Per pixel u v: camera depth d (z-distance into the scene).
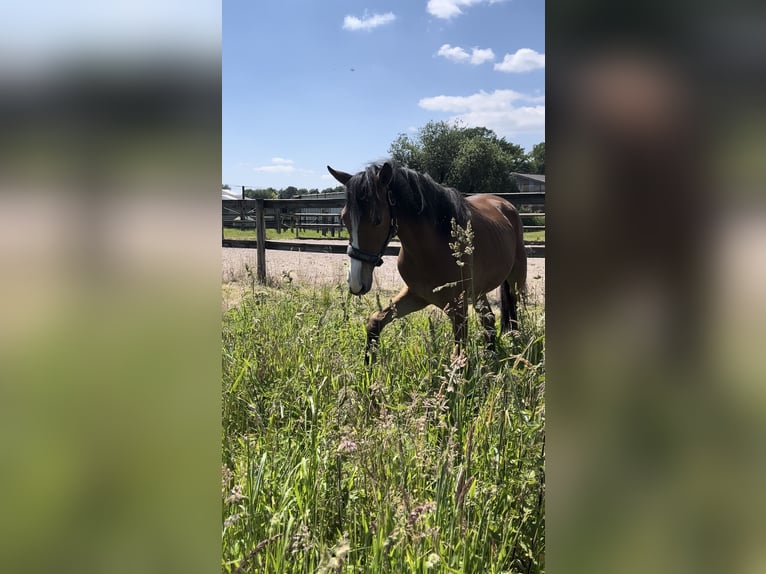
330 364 2.64
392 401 2.32
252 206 7.83
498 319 4.58
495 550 1.27
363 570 1.24
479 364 2.21
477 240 3.26
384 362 2.76
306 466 1.67
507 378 1.91
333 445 1.64
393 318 3.19
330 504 1.52
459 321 2.89
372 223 3.01
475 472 1.52
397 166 3.07
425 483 1.54
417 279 3.20
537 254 6.04
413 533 1.18
